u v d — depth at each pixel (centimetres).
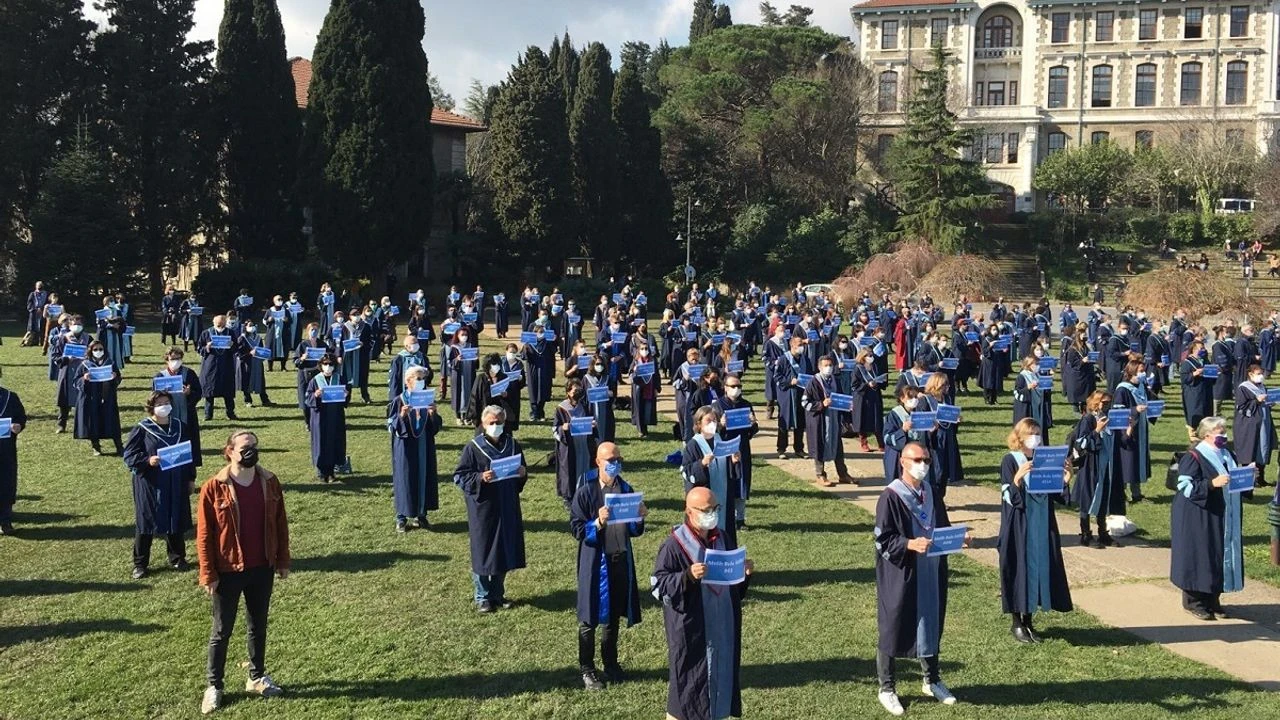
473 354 1856
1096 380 2334
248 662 797
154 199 4275
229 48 4488
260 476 742
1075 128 7200
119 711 714
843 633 861
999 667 797
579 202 5172
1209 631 883
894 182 6247
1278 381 2622
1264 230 5778
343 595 952
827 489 1398
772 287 5691
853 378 1662
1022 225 6488
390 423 1155
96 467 1462
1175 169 6356
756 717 707
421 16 4450
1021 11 7288
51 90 4138
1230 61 6894
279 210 4575
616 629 768
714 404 1159
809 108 6178
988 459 1627
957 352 2403
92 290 3803
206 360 1856
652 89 7812
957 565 1069
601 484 779
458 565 1042
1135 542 1166
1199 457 901
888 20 7369
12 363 2538
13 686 750
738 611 650
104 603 923
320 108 4334
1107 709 723
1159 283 3409
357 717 708
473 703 731
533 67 4788
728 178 6247
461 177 5125
